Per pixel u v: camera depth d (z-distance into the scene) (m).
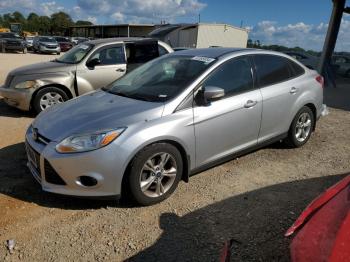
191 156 3.89
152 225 3.38
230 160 4.82
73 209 3.62
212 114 3.97
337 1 12.52
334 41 13.15
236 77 4.34
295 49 19.45
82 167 3.34
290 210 3.68
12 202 3.72
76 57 7.76
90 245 3.09
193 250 3.03
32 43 37.12
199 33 30.48
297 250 1.89
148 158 3.52
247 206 3.74
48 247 3.05
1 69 15.75
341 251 1.69
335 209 1.96
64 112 3.96
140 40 8.14
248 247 3.07
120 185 3.44
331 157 5.21
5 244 3.09
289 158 5.11
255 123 4.51
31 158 3.80
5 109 7.84
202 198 3.89
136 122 3.50
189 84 3.91
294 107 5.06
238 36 32.62
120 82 4.73
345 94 11.43
